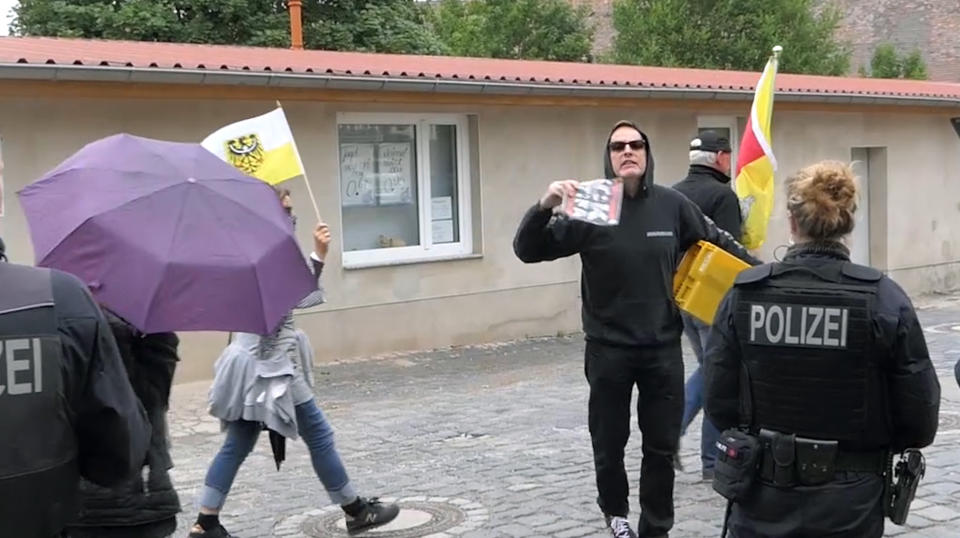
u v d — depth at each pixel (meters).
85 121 9.32
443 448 7.19
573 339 12.59
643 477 4.79
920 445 3.09
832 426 3.04
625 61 30.14
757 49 29.22
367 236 11.55
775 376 3.10
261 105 10.36
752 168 7.12
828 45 30.72
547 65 14.39
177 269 3.31
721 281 4.66
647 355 4.67
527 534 5.15
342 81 10.26
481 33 33.56
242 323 3.41
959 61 34.94
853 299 3.00
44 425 2.42
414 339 11.62
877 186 16.53
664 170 13.74
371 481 6.32
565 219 4.66
